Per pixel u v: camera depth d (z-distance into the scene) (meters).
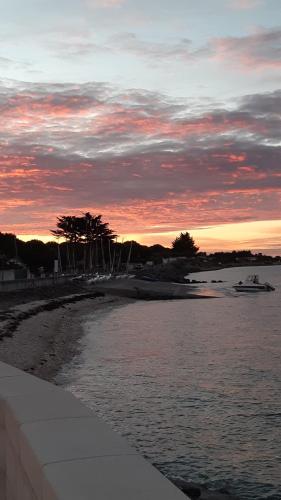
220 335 43.44
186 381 24.36
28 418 3.66
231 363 29.27
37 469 2.89
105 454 2.90
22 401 4.16
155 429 16.92
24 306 56.41
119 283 120.81
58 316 56.16
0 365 6.18
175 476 13.11
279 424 17.31
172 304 84.62
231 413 18.70
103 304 81.88
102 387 23.19
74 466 2.72
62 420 3.59
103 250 188.38
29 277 98.69
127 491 2.41
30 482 3.14
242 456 14.43
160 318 60.19
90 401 20.66
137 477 2.57
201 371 26.89
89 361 30.23
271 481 12.72
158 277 167.88
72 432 3.32
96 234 162.25
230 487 12.32
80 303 76.94
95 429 3.38
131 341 39.62
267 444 15.41
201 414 18.66
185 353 33.22
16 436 3.71
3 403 4.28
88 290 100.12
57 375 26.14
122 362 29.86
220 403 20.16
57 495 2.39
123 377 25.42
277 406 19.56
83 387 23.20
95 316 63.09
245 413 18.67
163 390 22.50
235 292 113.31
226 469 13.52
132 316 63.12
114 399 20.94
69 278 107.31
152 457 14.46
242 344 37.56
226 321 56.06
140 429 16.95
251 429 16.81
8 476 4.11
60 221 160.62
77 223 159.25
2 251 117.94
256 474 13.19
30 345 33.91
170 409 19.34
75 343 38.28
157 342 38.97
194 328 49.25
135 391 22.34
